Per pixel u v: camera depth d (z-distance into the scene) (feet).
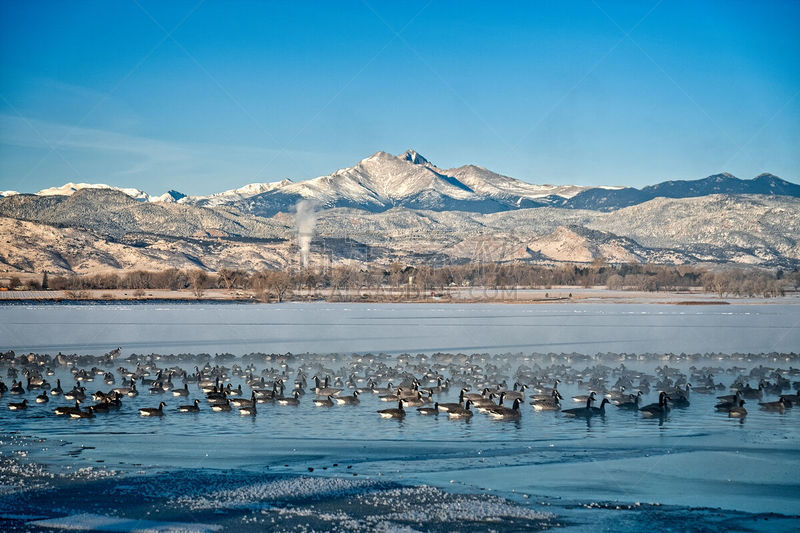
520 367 295.07
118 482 143.23
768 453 164.25
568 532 119.55
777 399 236.22
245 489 139.23
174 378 280.72
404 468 153.48
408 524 122.93
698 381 263.70
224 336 474.08
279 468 153.28
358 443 173.78
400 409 204.85
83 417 203.10
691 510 129.39
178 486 140.87
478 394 228.02
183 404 224.12
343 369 295.69
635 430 187.52
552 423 196.54
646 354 347.15
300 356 353.72
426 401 223.92
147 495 135.85
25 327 527.40
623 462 157.48
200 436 180.75
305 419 201.36
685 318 614.75
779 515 126.93
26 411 212.43
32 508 129.39
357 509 129.39
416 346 422.41
